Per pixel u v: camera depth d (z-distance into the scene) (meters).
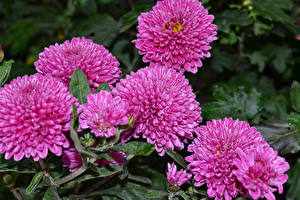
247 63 0.77
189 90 0.47
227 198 0.44
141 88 0.45
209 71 0.85
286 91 0.75
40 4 0.94
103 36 0.63
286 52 0.73
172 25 0.48
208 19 0.49
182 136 0.47
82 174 0.49
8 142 0.42
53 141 0.42
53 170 0.48
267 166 0.42
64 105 0.42
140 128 0.46
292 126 0.56
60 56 0.47
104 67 0.47
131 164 0.52
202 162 0.44
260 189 0.42
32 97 0.42
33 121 0.42
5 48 0.85
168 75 0.47
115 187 0.50
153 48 0.49
